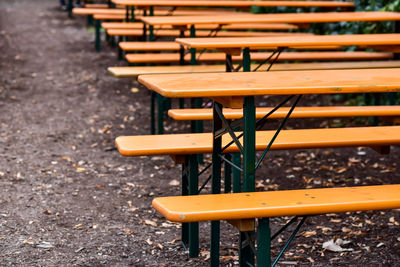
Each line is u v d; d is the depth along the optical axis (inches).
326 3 277.9
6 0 605.9
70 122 244.1
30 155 202.8
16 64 332.5
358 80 112.0
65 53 365.7
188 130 236.7
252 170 108.2
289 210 97.7
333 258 130.1
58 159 200.4
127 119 250.7
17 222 147.3
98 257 130.1
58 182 178.4
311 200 101.5
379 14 234.1
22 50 366.6
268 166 196.5
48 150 209.5
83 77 311.9
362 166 195.6
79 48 382.9
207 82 108.7
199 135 140.9
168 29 334.6
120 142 133.5
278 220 153.8
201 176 187.9
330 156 206.4
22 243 135.5
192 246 131.4
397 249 133.5
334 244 136.0
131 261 129.0
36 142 217.8
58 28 450.3
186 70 216.4
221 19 222.2
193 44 165.9
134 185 178.5
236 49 175.3
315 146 138.5
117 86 299.4
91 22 466.6
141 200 166.9
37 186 174.1
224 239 142.0
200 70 216.5
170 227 149.3
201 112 169.9
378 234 142.0
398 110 169.8
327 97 276.5
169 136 140.0
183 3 273.1
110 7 441.7
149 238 141.6
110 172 189.9
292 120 248.7
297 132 150.1
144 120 249.9
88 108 263.9
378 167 194.2
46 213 154.2
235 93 100.9
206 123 247.4
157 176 187.8
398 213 154.9
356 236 141.3
